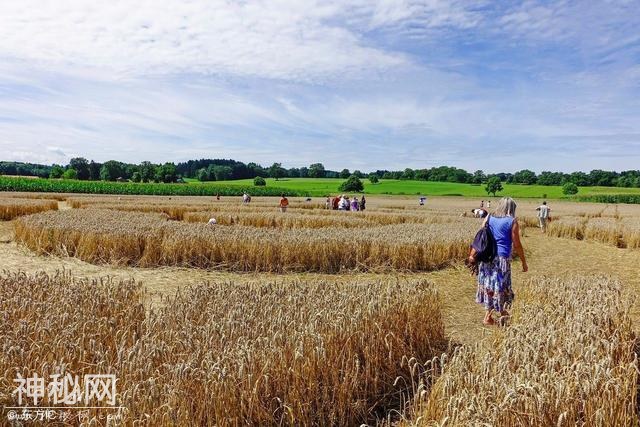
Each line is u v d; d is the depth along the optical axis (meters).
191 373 3.90
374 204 60.19
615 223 25.42
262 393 4.16
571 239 24.97
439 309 6.91
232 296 6.47
